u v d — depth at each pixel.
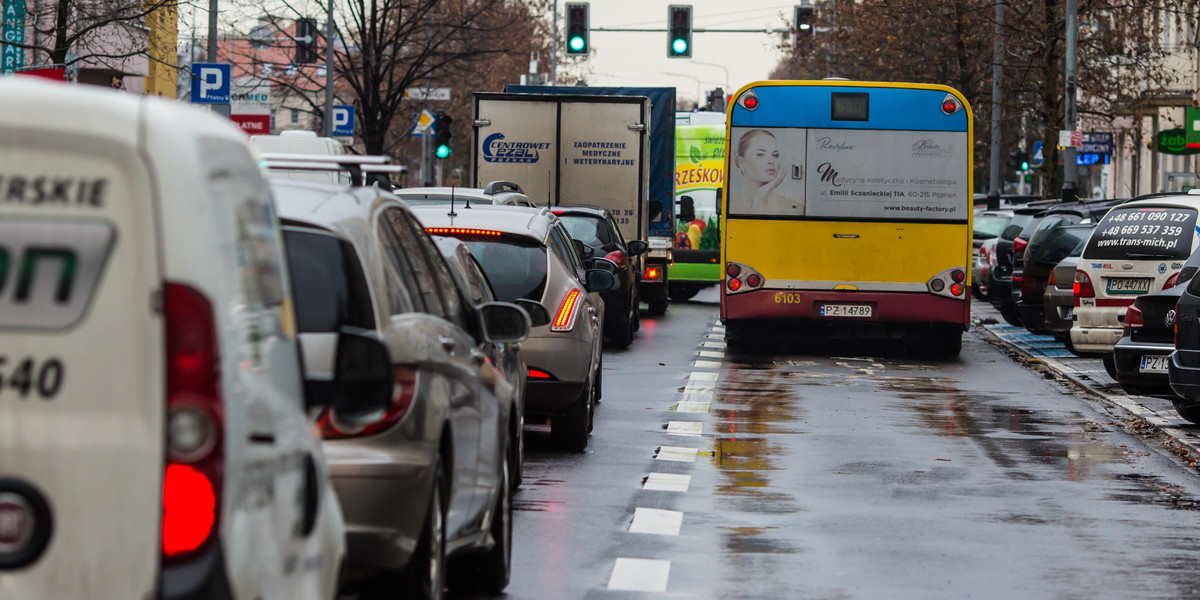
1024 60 122.56
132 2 74.81
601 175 80.50
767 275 62.03
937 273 61.72
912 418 43.47
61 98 9.31
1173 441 38.97
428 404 17.09
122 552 9.23
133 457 9.26
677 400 46.94
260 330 10.42
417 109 148.12
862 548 24.97
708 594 21.45
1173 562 24.36
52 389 9.28
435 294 19.83
